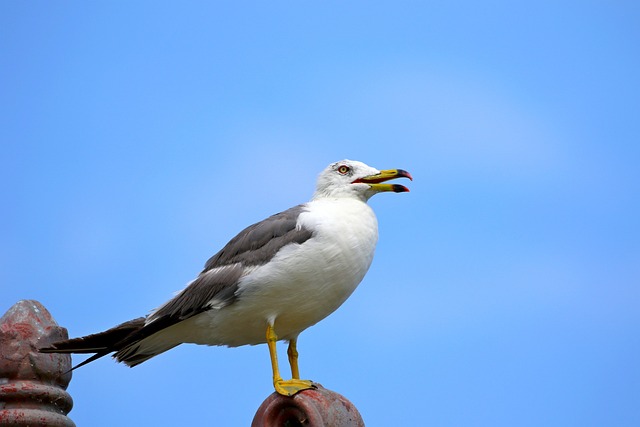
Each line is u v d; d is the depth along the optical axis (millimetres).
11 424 10797
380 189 14492
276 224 13477
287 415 10875
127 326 13359
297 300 13203
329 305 13547
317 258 13023
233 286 13164
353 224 13438
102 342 12945
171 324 13508
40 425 10875
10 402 11078
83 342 12305
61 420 11031
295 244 13070
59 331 11773
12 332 11383
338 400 11047
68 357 11852
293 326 13695
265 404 10992
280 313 13305
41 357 11391
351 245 13234
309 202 14352
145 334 13273
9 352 11289
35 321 11594
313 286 13141
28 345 11375
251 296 13133
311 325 13875
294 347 14109
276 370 12945
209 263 13922
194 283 13641
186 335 14039
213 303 13297
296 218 13453
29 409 10977
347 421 10898
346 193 14492
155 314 13672
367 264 13602
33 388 11094
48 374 11438
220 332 13734
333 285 13273
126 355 14109
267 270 13016
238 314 13320
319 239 13094
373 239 13664
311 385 12164
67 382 11836
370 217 13797
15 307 11648
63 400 11328
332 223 13258
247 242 13508
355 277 13453
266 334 13383
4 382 11234
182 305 13500
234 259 13500
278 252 13086
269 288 13039
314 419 10523
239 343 14125
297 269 12977
